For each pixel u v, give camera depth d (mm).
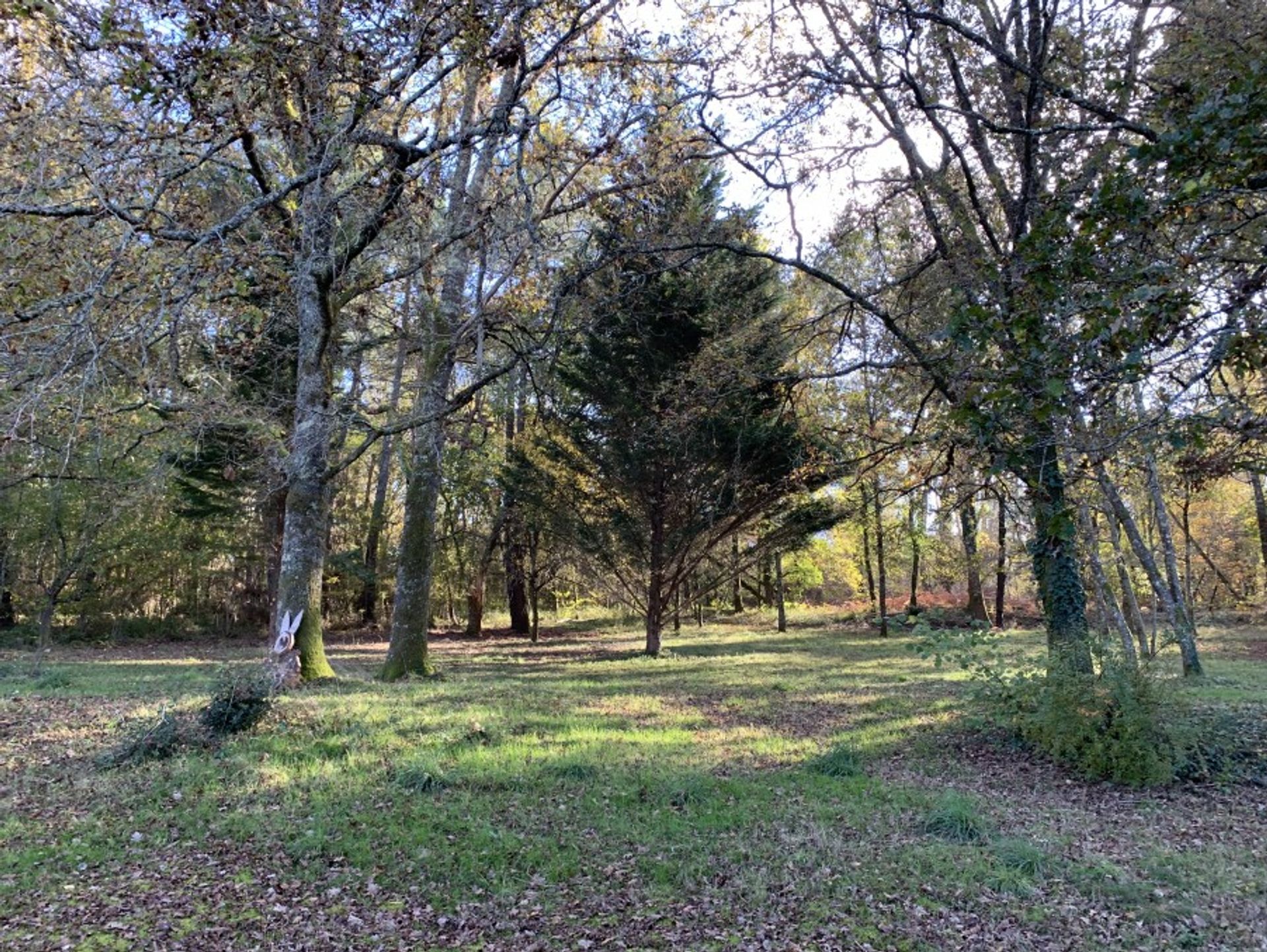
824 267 11867
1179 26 6738
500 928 4578
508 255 9070
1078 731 8188
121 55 4723
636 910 4793
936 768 8336
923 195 10320
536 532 23891
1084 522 13680
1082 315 3812
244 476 19375
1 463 10734
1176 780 7949
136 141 5039
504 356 15438
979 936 4484
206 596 27031
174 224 5770
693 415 12383
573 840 5797
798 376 10836
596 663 19047
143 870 5191
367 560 29328
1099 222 3777
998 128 6922
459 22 5602
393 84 5609
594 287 11094
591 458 18625
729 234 9844
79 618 22906
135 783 6789
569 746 8391
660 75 7785
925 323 10242
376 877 5184
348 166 7477
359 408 15016
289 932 4488
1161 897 5016
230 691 8469
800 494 17969
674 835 5934
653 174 8602
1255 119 3297
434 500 15500
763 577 35531
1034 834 6211
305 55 5336
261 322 10445
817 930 4535
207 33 4746
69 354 5059
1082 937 4484
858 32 8398
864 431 12180
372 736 8422
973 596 29047
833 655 20719
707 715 10828
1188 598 22844
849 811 6578
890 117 10383
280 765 7359
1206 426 3762
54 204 5195
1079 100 6469
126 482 14273
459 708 10258
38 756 7645
